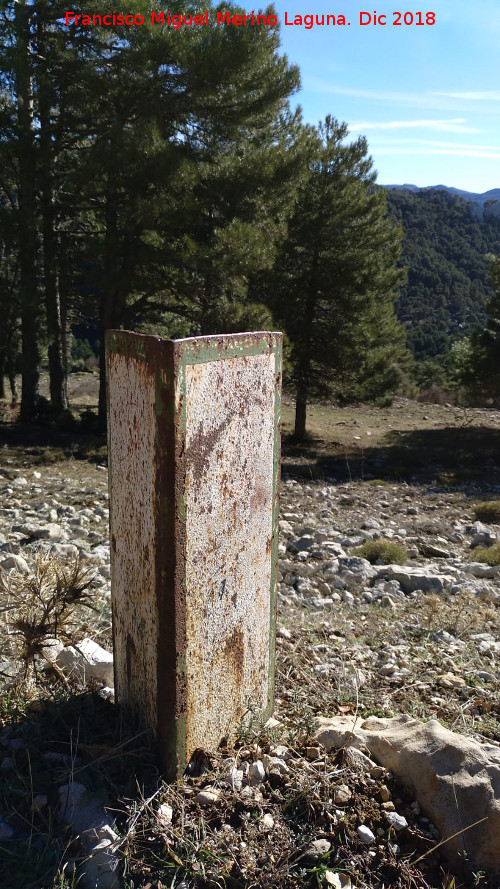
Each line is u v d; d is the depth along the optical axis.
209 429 2.50
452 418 27.31
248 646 2.93
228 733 2.87
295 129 18.38
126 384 2.58
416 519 10.64
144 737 2.71
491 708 3.75
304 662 4.42
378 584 6.70
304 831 2.43
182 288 15.95
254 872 2.25
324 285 19.00
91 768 2.59
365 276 19.25
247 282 16.38
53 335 16.91
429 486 14.26
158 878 2.24
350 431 23.67
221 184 15.33
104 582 5.80
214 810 2.47
